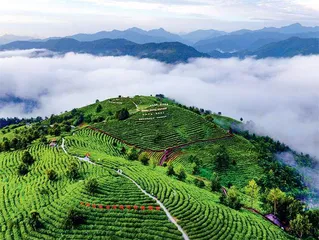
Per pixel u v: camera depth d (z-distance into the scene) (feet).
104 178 361.51
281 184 587.27
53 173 378.94
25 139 588.09
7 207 331.98
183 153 616.80
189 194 354.54
